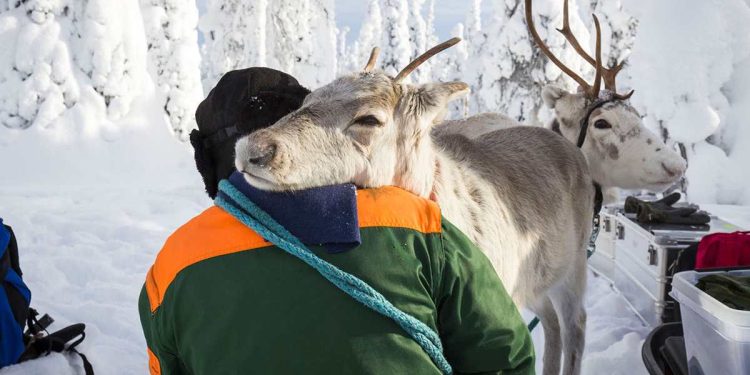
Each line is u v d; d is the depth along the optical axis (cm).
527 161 281
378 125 178
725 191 1040
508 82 1539
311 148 163
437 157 218
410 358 132
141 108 1395
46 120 1288
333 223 137
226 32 2170
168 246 149
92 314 449
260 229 136
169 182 1314
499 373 147
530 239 259
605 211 510
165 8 1512
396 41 2783
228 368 132
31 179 1242
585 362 371
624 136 358
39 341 351
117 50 1361
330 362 130
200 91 1565
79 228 729
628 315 453
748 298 219
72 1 1332
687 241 391
